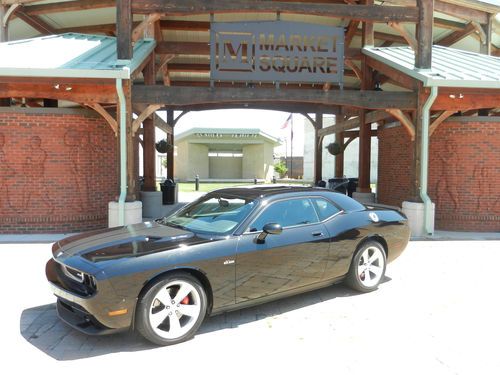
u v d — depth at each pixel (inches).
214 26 360.5
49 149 357.7
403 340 152.2
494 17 565.6
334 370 129.8
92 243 163.5
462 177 401.4
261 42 396.8
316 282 190.5
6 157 352.2
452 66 410.0
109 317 136.9
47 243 319.3
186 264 150.3
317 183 708.0
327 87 665.0
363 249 206.2
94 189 376.5
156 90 352.2
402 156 462.3
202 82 698.8
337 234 195.5
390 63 415.5
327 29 367.9
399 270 252.8
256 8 354.9
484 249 316.2
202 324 167.5
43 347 145.5
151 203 497.0
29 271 241.8
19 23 558.3
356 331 160.2
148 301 142.7
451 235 375.9
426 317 174.9
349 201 214.7
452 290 211.9
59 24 557.9
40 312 179.2
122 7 344.5
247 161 1539.1
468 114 503.5
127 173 346.0
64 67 324.2
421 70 372.8
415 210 372.2
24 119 352.2
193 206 206.2
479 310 182.9
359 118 539.2
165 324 151.6
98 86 336.5
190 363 134.4
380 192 517.7
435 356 139.3
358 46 597.9
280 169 1780.3
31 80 324.2
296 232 183.0
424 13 371.6
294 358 138.0
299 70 367.9
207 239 161.9
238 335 156.7
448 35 628.4
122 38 345.1
